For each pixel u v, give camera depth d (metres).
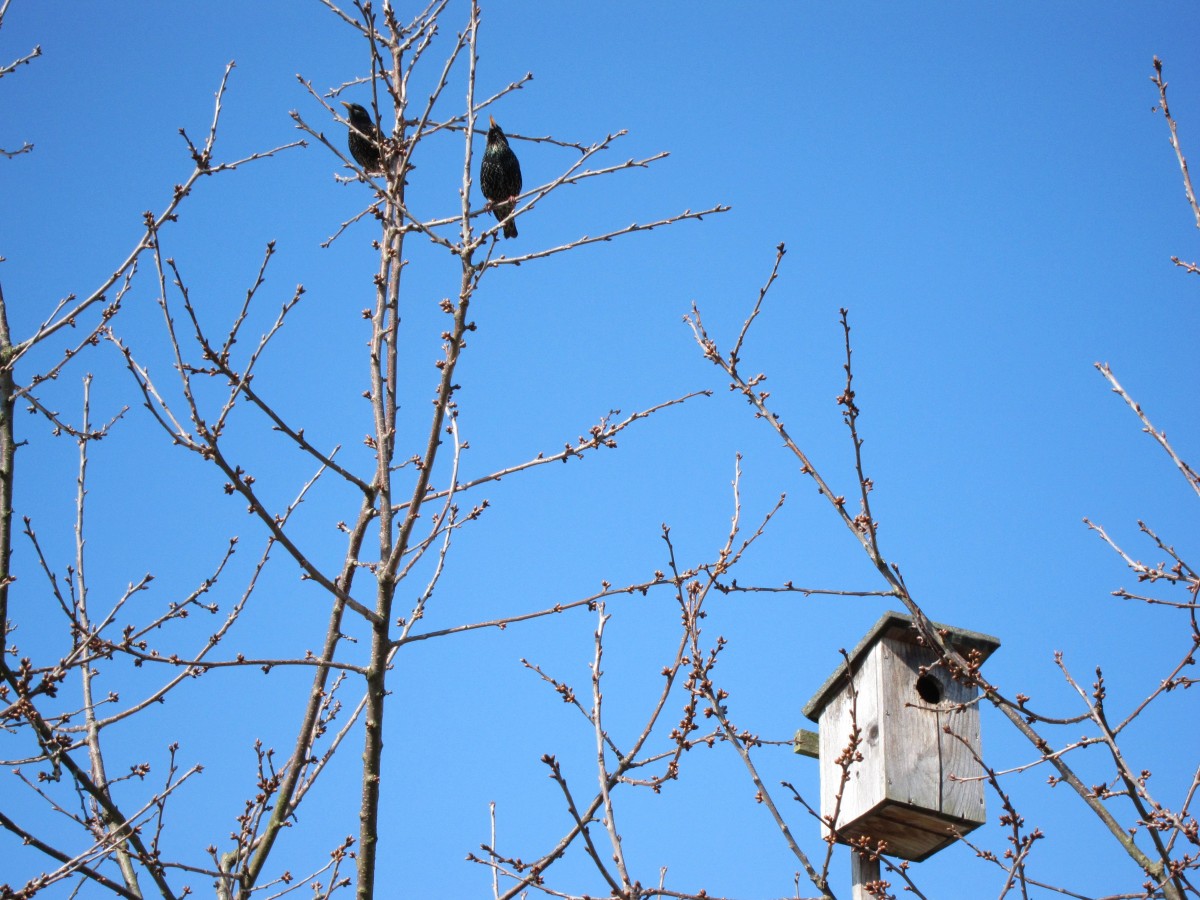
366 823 6.00
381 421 6.81
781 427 6.75
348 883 6.81
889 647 7.88
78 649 6.50
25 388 7.50
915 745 7.64
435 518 6.71
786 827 5.84
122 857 6.56
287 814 6.72
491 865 6.30
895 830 7.68
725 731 6.16
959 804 7.50
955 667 6.34
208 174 7.38
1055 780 5.98
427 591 7.04
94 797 6.50
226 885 6.36
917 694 7.81
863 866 6.81
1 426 7.37
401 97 7.46
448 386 6.30
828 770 8.03
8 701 6.71
